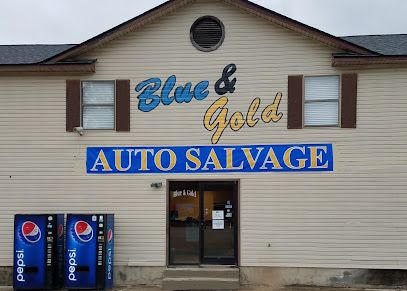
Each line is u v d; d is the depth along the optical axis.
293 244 12.95
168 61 13.42
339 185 12.93
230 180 13.20
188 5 13.38
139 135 13.39
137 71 13.46
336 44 12.89
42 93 13.59
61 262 13.04
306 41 13.18
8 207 13.45
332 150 12.98
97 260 12.53
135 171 13.37
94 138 13.46
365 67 13.00
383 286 12.66
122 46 13.51
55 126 13.53
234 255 13.19
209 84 13.33
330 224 12.91
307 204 12.97
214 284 12.61
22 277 12.55
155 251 13.23
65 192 13.41
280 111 13.16
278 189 13.05
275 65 13.22
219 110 13.27
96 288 12.48
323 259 12.86
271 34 13.25
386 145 12.90
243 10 13.25
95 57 13.55
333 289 12.63
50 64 13.30
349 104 12.97
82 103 13.55
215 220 13.34
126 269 13.20
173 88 13.40
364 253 12.78
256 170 13.12
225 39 13.32
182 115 13.35
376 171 12.88
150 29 13.48
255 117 13.20
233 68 13.29
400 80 12.96
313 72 13.12
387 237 12.77
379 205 12.83
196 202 13.40
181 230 13.40
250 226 13.06
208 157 13.23
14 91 13.62
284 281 12.89
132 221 13.29
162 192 13.30
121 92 13.43
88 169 13.42
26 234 12.63
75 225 12.61
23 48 16.56
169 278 12.78
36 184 13.45
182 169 13.30
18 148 13.53
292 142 13.09
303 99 13.14
